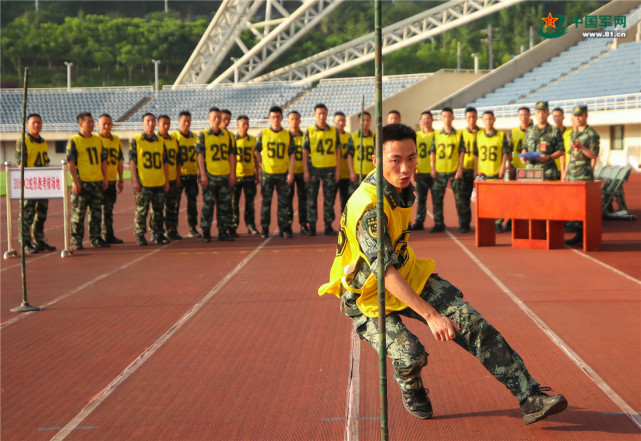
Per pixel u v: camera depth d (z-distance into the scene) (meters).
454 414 4.09
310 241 11.86
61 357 5.46
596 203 10.11
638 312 6.43
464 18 51.75
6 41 108.38
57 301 7.46
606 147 34.03
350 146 12.19
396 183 3.45
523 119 12.55
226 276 8.72
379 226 2.80
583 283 7.76
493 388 4.52
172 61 113.00
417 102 47.22
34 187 10.59
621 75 36.97
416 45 104.62
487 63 97.81
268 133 12.11
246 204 13.09
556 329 5.90
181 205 21.14
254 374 4.93
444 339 3.29
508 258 9.55
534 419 3.64
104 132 11.73
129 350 5.61
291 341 5.74
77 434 3.96
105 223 12.01
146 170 11.65
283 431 3.91
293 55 106.31
